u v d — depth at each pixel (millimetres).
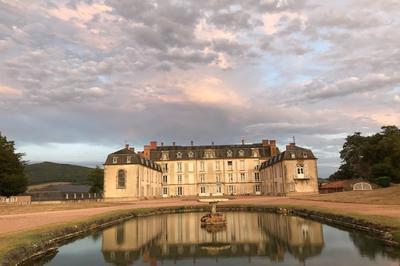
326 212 30547
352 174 86000
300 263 16172
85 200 71312
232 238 23656
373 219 23047
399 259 15766
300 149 73125
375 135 77625
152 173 84562
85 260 17781
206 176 94188
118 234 26078
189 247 21016
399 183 62406
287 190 70938
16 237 19453
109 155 74688
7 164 70438
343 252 17766
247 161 94250
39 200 70688
